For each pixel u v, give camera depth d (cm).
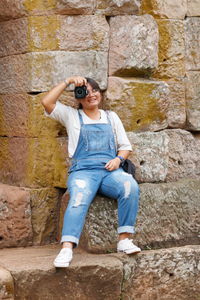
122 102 496
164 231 495
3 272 406
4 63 514
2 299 400
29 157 492
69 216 432
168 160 537
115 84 495
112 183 454
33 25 480
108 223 467
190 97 551
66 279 423
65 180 494
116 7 496
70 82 455
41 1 481
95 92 461
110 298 439
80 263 431
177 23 540
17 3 487
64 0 477
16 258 446
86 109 467
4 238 485
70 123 462
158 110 514
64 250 422
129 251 449
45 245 498
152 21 510
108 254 459
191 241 507
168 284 471
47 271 417
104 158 462
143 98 504
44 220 497
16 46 497
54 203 502
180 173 545
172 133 542
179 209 503
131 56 499
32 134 488
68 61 486
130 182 451
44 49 482
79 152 461
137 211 475
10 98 511
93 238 461
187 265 479
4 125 522
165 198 497
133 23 500
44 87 484
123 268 445
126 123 500
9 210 487
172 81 541
